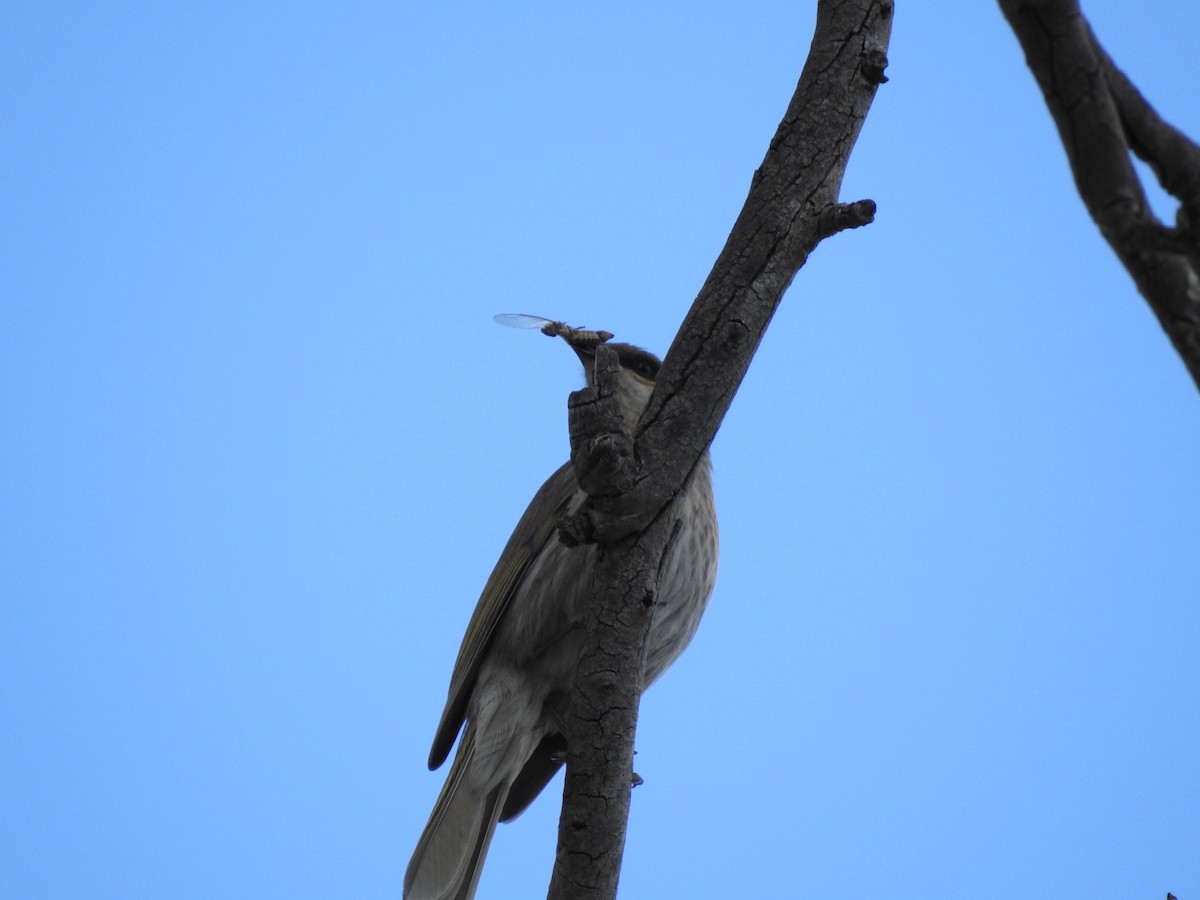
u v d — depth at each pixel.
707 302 8.06
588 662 7.86
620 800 7.86
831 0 8.51
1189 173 5.30
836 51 8.40
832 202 8.22
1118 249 5.34
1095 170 5.27
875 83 8.35
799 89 8.40
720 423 8.02
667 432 7.85
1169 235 5.20
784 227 8.12
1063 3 5.11
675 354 8.01
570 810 7.85
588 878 7.84
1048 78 5.25
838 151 8.25
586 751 7.83
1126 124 5.33
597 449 7.60
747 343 7.97
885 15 8.48
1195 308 5.31
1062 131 5.32
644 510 7.80
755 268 8.08
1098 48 5.31
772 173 8.24
